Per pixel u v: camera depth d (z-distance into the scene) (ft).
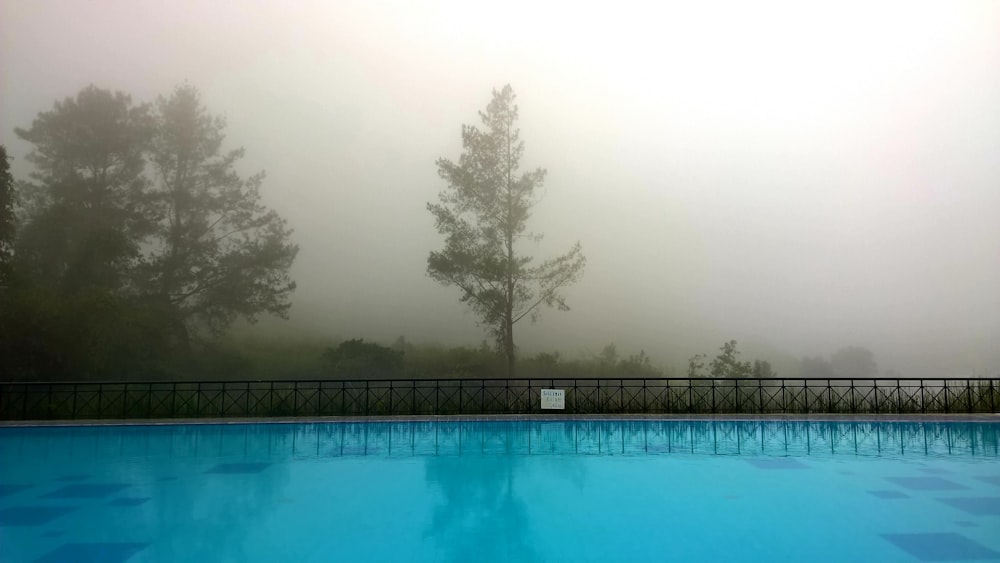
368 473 30.63
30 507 24.17
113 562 17.93
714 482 28.30
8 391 50.85
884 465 32.24
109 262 71.77
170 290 76.48
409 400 60.08
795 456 34.91
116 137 75.77
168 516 22.88
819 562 17.72
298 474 30.45
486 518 22.52
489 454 35.94
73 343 62.80
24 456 35.65
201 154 79.92
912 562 17.69
